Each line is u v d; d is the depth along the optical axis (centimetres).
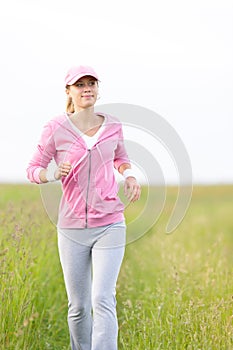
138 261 1600
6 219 1344
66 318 1238
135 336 1055
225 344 963
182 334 1019
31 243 1240
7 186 1836
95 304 941
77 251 973
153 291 1321
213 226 2509
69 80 960
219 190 3556
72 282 983
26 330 1055
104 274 945
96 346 934
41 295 1250
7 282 1060
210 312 1062
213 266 1418
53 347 1127
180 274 1349
